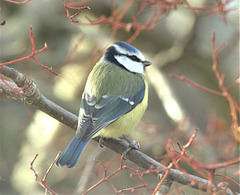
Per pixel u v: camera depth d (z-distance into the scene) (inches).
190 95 555.8
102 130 298.4
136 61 345.7
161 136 464.1
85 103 304.7
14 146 524.4
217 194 228.7
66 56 503.5
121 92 315.3
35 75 482.0
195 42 545.3
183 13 530.0
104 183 466.0
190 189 393.4
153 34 547.2
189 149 441.4
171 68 552.7
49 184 495.8
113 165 464.8
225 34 554.6
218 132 422.3
